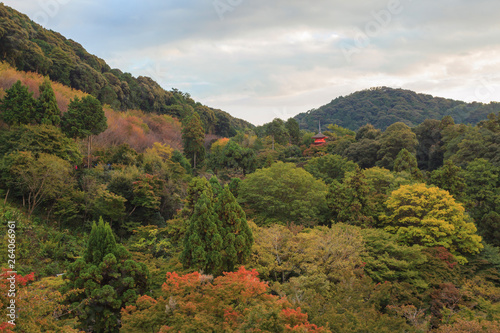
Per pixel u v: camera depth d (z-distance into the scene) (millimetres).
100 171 35250
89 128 40438
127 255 16703
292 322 11000
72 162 34812
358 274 20984
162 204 36312
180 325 11117
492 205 41469
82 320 14555
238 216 21234
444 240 27234
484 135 56969
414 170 47719
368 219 31109
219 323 11828
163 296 13836
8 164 28344
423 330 15023
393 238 26812
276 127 84688
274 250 21969
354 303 15812
